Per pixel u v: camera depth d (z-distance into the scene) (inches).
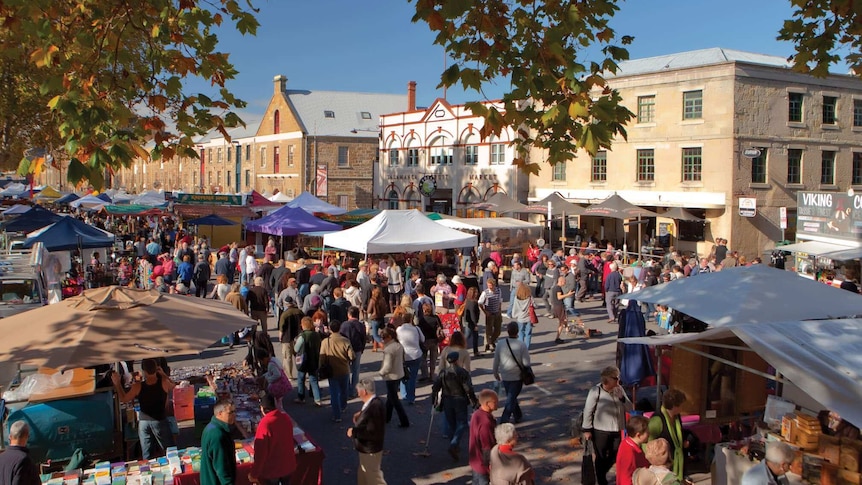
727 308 323.0
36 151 575.5
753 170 1221.1
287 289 583.8
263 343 409.1
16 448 240.1
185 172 2851.9
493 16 310.5
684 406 327.3
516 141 302.5
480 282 936.3
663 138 1279.5
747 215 1175.0
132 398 309.0
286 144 2096.5
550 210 1135.6
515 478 254.4
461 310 591.2
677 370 330.0
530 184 1524.4
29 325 283.6
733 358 333.4
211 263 1099.3
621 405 312.7
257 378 388.8
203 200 1422.2
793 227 1256.2
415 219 802.8
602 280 876.0
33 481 241.4
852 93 1299.2
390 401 409.1
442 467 348.8
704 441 331.9
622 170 1344.7
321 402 457.1
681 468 293.9
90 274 847.1
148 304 303.6
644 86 1298.0
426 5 283.1
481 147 1619.1
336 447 374.9
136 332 276.7
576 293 884.0
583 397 464.4
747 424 336.8
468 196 1647.4
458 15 251.3
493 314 596.1
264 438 270.2
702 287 351.6
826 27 376.5
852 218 824.9
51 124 761.6
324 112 2123.5
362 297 700.0
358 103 2214.6
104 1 313.7
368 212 1310.3
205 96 337.4
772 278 347.3
